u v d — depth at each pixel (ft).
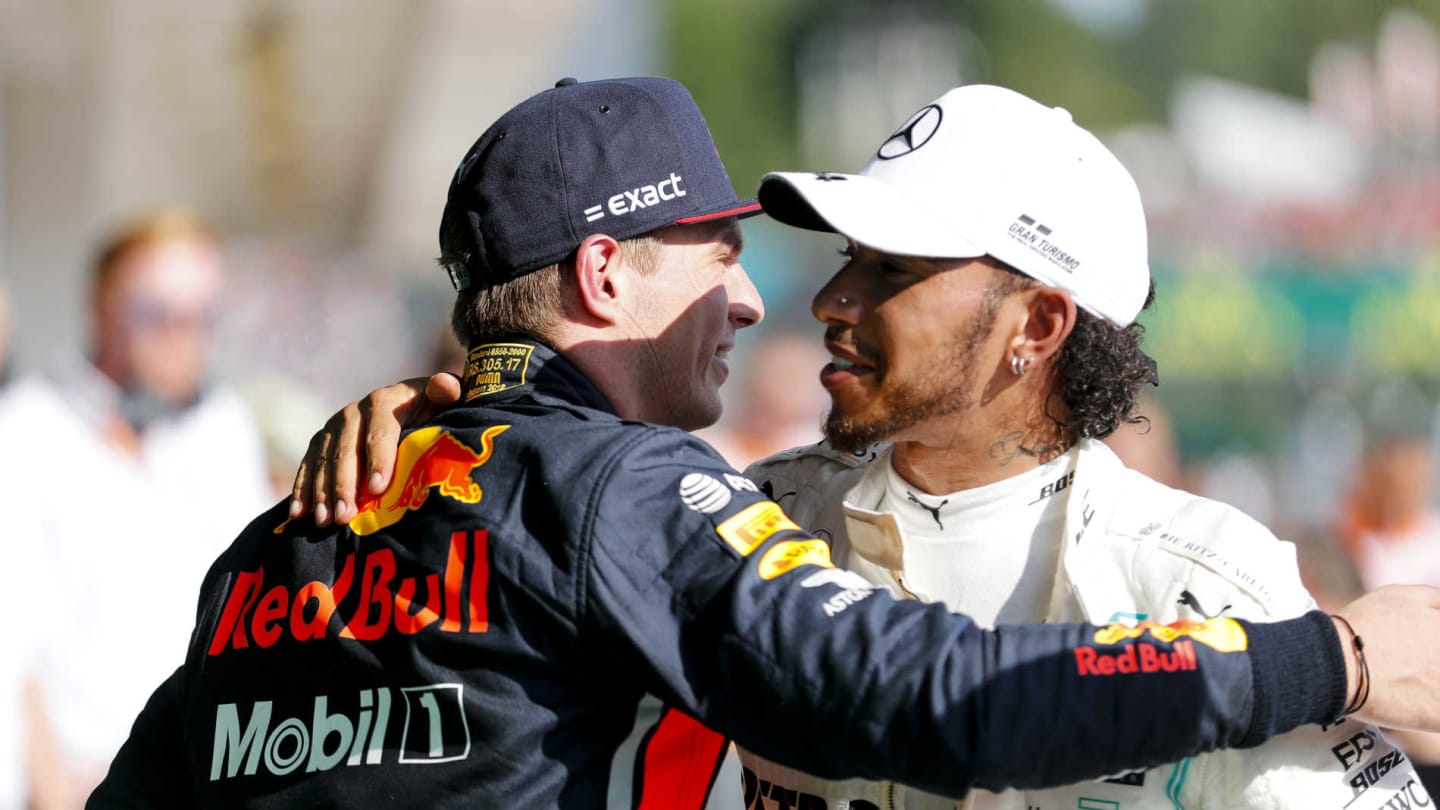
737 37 237.86
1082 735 11.18
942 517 13.89
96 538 27.04
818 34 239.09
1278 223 94.43
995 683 11.22
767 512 12.53
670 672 11.94
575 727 12.50
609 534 12.18
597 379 14.10
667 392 14.60
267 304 79.30
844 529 14.82
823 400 49.78
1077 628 11.60
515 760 12.30
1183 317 88.58
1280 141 134.82
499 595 12.39
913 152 13.44
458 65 59.41
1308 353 88.58
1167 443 44.27
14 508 25.99
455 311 14.75
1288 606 12.79
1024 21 247.09
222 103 63.41
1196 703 11.18
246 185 83.82
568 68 71.82
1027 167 13.14
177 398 29.78
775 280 82.12
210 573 14.60
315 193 89.40
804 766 11.84
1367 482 48.39
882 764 11.44
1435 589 12.41
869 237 12.78
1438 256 91.76
